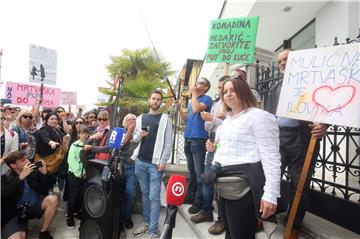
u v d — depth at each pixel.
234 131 2.15
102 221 3.24
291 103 3.07
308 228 3.37
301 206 3.15
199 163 4.27
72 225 4.92
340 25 5.84
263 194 1.99
